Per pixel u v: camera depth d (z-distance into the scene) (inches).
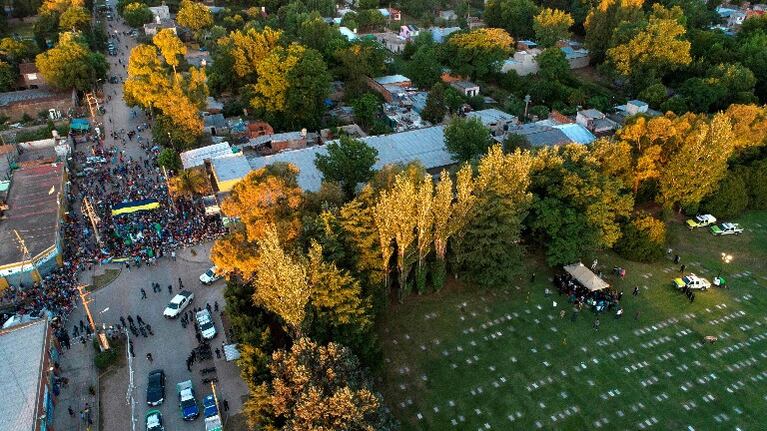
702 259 3169.3
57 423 2123.5
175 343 2500.0
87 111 5093.5
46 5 7037.4
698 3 7003.0
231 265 2351.1
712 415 2215.8
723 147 3186.5
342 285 2187.5
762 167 3577.8
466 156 3599.9
